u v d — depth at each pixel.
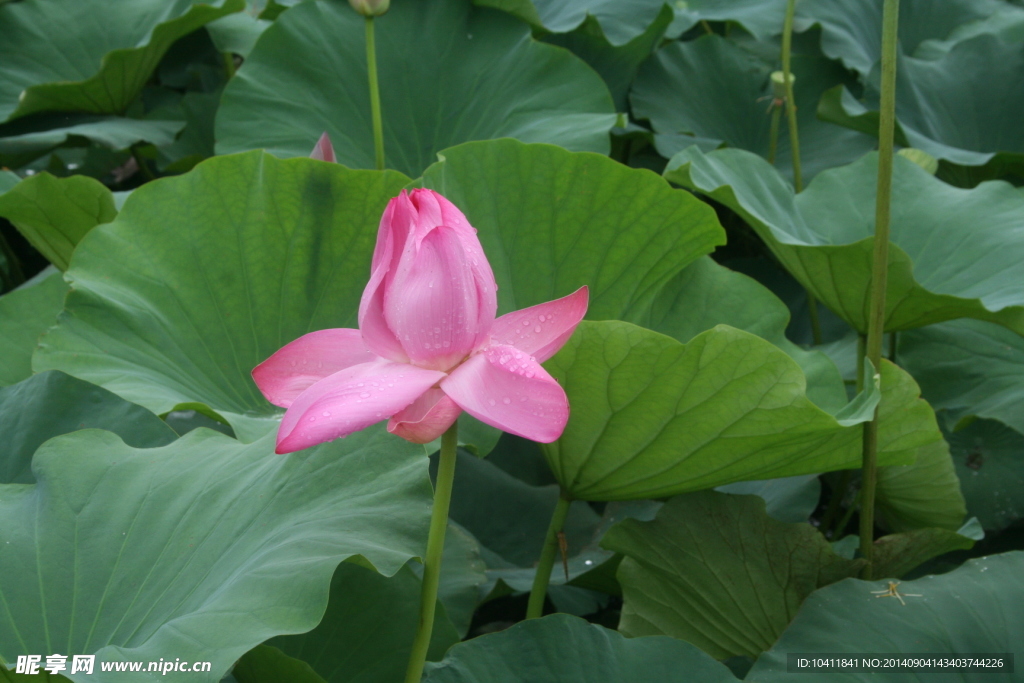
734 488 2.45
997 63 4.02
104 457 1.81
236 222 2.06
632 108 3.83
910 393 1.89
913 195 2.64
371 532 1.72
